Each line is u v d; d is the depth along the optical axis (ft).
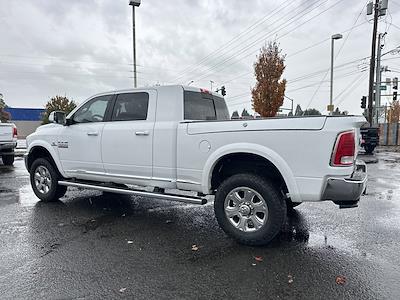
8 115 158.92
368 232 15.19
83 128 18.60
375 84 94.68
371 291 9.89
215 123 13.93
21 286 10.12
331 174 11.84
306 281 10.50
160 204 20.54
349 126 11.82
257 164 14.01
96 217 17.61
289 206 18.44
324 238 14.38
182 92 15.83
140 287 10.11
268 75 66.18
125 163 16.87
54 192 20.47
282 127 12.50
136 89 16.98
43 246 13.38
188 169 14.80
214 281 10.49
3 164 42.78
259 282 10.43
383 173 35.88
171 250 13.01
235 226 13.70
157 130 15.60
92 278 10.66
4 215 17.87
